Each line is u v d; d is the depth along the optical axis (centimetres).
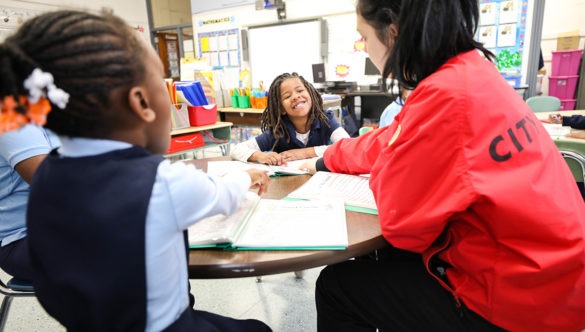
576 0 470
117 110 47
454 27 64
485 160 57
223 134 296
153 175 48
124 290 47
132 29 51
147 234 47
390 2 67
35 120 40
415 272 76
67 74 42
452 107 58
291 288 168
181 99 264
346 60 483
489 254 62
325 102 338
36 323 148
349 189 96
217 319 66
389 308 76
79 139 48
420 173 61
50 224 48
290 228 71
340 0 469
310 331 139
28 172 91
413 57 68
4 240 98
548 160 63
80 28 43
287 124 179
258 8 514
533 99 322
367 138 115
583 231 60
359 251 65
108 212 46
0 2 478
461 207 56
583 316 61
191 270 60
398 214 64
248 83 488
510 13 381
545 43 502
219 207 59
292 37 514
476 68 63
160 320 51
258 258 61
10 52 40
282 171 120
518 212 56
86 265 46
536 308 59
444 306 71
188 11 712
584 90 473
